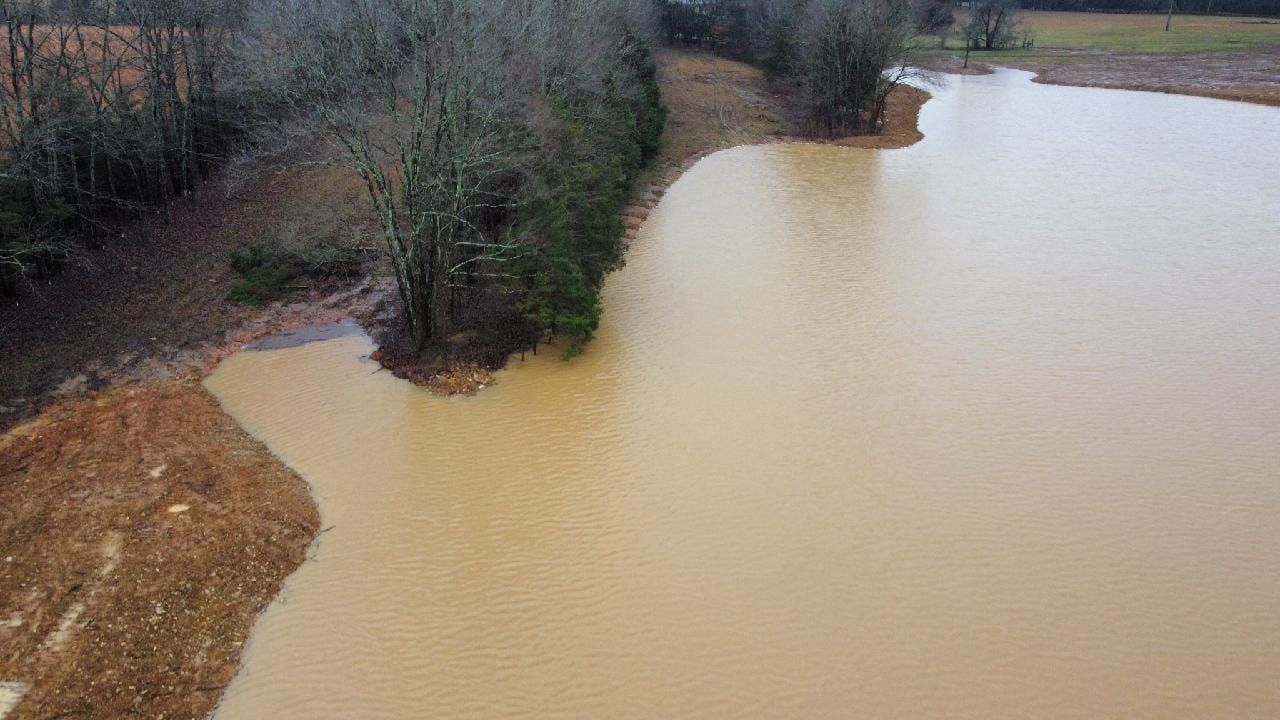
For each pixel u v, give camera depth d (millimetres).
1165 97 95875
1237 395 34312
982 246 50812
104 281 40938
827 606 24141
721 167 70062
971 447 31125
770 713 21078
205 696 21375
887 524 27250
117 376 33938
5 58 52188
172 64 49188
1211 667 22172
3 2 38875
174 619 23047
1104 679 21859
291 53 37406
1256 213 55750
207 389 34062
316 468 29609
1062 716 20906
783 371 36250
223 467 29047
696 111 83125
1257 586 24734
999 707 21156
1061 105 93625
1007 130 82188
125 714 20688
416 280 34438
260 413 32562
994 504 28156
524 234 35312
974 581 24984
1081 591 24609
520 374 35625
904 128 83000
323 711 21094
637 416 32906
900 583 24938
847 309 42156
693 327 40156
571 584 24906
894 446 31203
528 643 23016
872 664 22344
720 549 26203
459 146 33781
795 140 79812
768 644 22953
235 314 39375
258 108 51031
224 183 52438
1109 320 40844
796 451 30891
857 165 70562
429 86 31828
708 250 50188
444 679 21953
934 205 58938
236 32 51812
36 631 22172
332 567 25438
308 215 45875
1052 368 36500
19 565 24047
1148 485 29000
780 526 27156
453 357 36000
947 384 35250
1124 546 26297
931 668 22219
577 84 46219
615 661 22516
